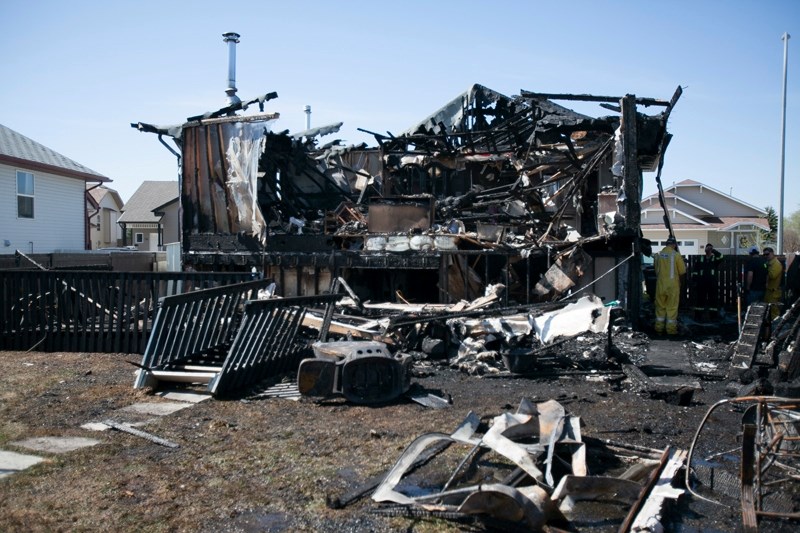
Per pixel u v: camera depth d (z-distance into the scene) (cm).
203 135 1454
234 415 661
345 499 440
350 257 1338
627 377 848
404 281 1402
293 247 1398
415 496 459
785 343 855
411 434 597
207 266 1480
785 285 1558
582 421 653
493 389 794
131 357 977
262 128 1397
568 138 1462
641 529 394
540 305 1010
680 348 1075
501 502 394
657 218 4594
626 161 1242
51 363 927
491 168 1822
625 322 1238
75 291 1025
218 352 884
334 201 1916
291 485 475
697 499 463
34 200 2384
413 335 997
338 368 722
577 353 979
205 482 479
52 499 442
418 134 1878
